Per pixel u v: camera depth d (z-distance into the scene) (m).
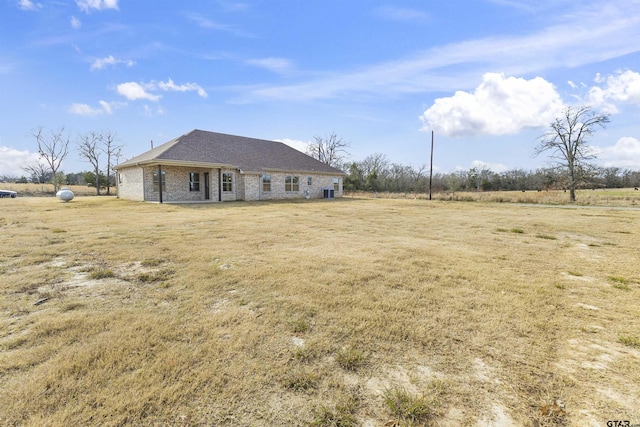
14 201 18.12
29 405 1.83
